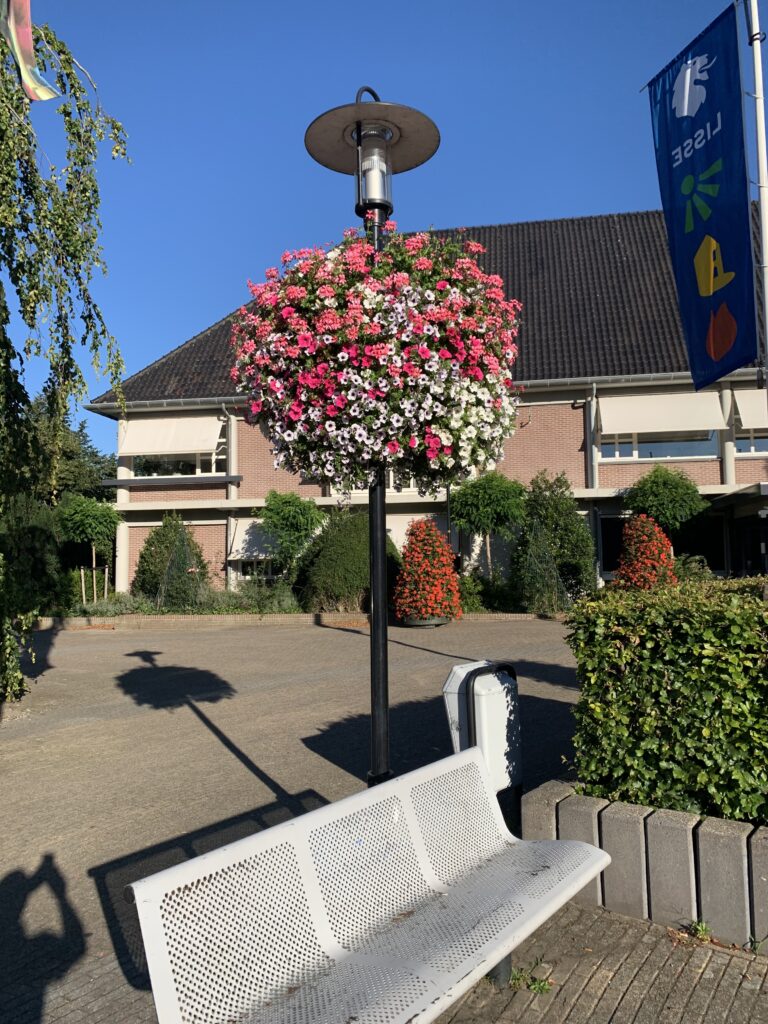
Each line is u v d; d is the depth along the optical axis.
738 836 3.45
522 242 27.20
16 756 7.20
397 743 7.26
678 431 21.12
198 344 26.47
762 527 19.70
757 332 6.04
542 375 21.69
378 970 2.65
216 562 23.75
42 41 7.99
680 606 3.92
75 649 15.36
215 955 2.44
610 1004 3.06
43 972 3.51
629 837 3.71
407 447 3.97
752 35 6.08
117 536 24.19
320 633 17.00
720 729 3.71
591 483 21.53
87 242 8.46
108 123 8.45
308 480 4.25
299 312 4.00
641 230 26.61
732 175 6.17
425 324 3.86
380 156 4.40
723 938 3.48
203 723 8.45
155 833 5.13
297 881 2.81
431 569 17.23
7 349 8.12
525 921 2.91
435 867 3.39
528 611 18.89
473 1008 3.05
